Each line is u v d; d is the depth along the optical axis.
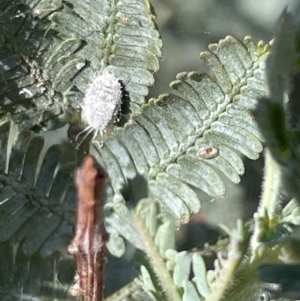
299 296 0.06
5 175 0.06
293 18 0.05
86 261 0.06
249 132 0.06
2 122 0.06
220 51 0.06
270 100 0.05
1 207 0.06
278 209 0.06
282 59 0.05
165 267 0.06
